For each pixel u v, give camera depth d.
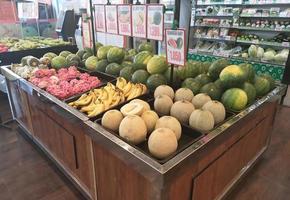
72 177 1.94
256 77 1.67
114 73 2.01
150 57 1.84
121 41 4.75
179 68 1.71
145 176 1.04
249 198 1.88
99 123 1.33
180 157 1.02
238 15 3.85
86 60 2.28
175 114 1.31
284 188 1.98
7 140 2.67
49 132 2.05
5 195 1.92
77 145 1.66
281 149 2.51
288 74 3.45
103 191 1.55
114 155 1.28
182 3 4.06
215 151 1.34
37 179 2.08
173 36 1.46
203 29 4.39
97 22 2.29
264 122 1.95
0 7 4.37
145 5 1.76
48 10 5.60
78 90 1.76
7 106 3.58
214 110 1.29
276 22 3.60
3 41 3.75
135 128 1.13
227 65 1.58
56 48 3.67
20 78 2.17
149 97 1.62
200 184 1.31
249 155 1.90
